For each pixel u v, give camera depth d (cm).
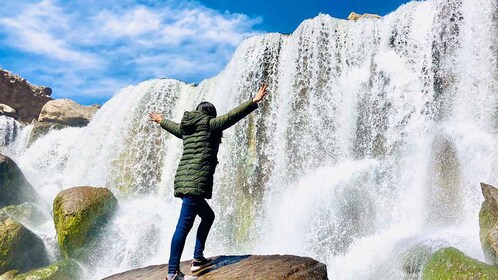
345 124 1379
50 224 1505
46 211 1588
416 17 1327
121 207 1537
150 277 611
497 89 1108
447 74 1209
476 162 1066
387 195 1205
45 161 2450
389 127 1278
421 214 1116
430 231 1003
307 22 1557
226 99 1680
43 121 2823
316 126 1430
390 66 1329
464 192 1061
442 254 753
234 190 1518
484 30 1168
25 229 1306
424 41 1282
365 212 1216
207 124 533
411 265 817
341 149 1364
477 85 1148
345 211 1243
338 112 1406
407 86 1276
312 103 1459
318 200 1302
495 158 1033
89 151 2091
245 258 599
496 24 1151
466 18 1211
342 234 1216
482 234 785
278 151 1477
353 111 1372
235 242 1439
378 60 1364
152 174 1858
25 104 3284
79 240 1270
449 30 1234
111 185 1923
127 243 1342
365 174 1263
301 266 541
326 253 1202
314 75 1484
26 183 1564
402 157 1218
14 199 1498
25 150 2633
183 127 541
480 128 1105
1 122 2805
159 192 1784
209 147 530
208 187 526
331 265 1068
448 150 1123
